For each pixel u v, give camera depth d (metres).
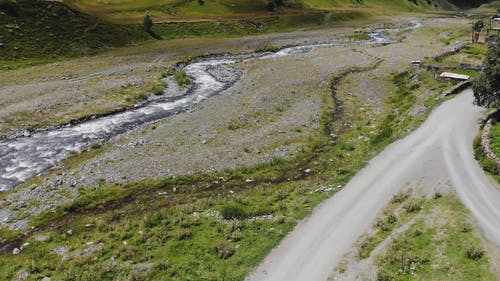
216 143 40.12
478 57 65.50
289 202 28.83
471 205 24.09
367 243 22.30
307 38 107.19
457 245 20.75
